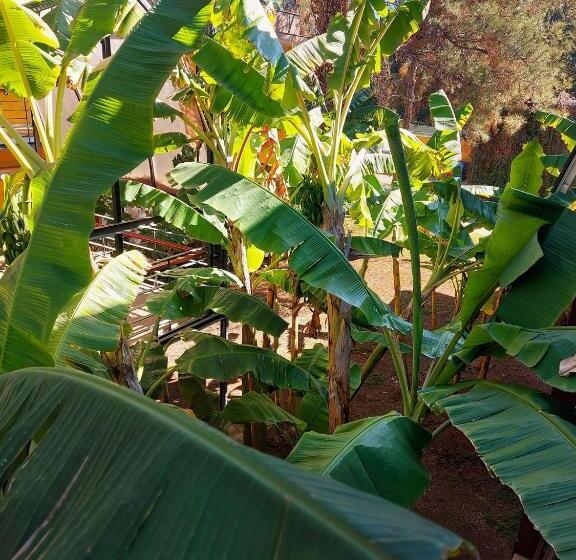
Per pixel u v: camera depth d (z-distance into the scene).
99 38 3.25
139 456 1.36
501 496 6.57
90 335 3.19
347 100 5.18
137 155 2.37
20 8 3.12
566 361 3.00
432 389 3.69
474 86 19.38
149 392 5.43
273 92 5.25
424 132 24.20
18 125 10.12
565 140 9.54
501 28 19.30
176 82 6.16
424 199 7.95
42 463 1.49
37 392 1.77
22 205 3.84
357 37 5.01
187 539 1.17
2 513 1.40
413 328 3.87
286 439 7.83
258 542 1.10
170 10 2.61
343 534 1.02
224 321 7.83
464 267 6.21
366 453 2.77
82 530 1.26
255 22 4.39
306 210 6.02
